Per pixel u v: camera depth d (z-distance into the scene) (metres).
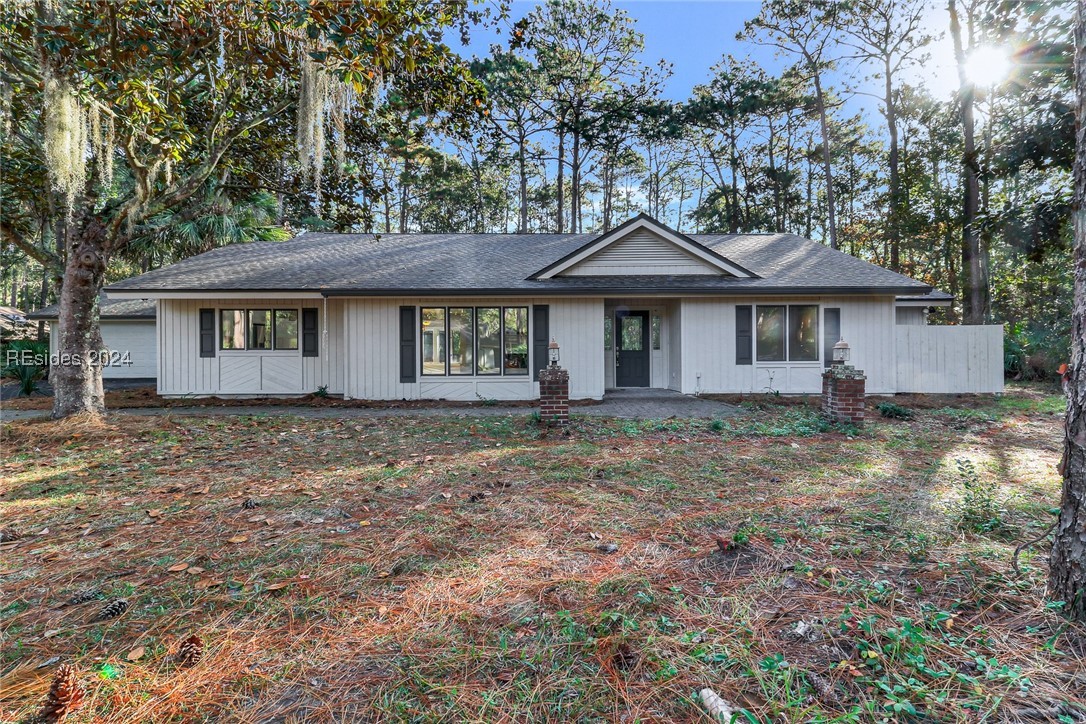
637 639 2.31
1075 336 2.41
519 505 4.22
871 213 27.86
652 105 27.77
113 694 1.99
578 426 8.02
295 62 6.21
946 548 3.22
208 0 5.43
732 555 3.20
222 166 9.85
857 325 11.79
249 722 1.86
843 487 4.70
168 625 2.49
